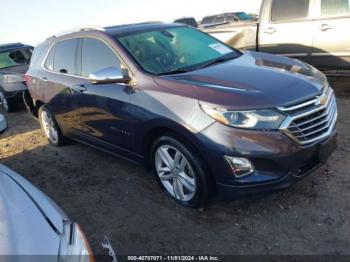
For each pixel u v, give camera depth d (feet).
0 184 8.13
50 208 7.68
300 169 11.75
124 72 13.89
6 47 36.19
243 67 13.67
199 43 16.08
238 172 11.19
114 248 11.61
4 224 6.81
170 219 12.61
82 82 16.42
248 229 11.59
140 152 14.16
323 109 12.16
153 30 16.08
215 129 11.18
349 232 10.89
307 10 22.70
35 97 20.94
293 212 12.06
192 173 12.24
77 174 17.04
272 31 24.35
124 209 13.62
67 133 19.13
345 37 21.67
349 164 14.39
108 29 16.14
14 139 24.13
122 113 14.07
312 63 23.35
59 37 18.93
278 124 11.00
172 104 12.18
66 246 6.64
